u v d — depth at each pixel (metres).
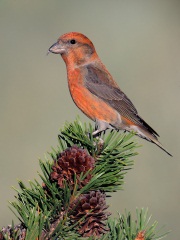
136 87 17.09
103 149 5.28
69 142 5.42
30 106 15.80
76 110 15.72
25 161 13.87
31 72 16.80
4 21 18.50
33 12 19.11
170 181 13.70
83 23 19.66
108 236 4.63
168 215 13.19
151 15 20.25
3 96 16.02
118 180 4.85
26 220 4.51
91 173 4.85
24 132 14.91
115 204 13.13
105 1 20.41
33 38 18.47
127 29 19.91
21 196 4.76
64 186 4.64
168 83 17.12
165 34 19.53
